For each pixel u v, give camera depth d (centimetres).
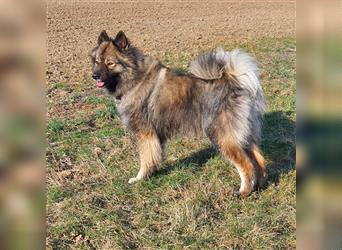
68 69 1038
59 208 452
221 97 478
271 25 1884
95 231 415
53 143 611
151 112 512
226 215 446
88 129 669
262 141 612
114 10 2303
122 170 545
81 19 1959
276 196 485
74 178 524
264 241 399
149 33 1627
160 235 412
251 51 1270
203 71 499
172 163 565
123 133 651
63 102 784
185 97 498
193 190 489
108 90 541
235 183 512
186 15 2227
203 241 402
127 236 414
